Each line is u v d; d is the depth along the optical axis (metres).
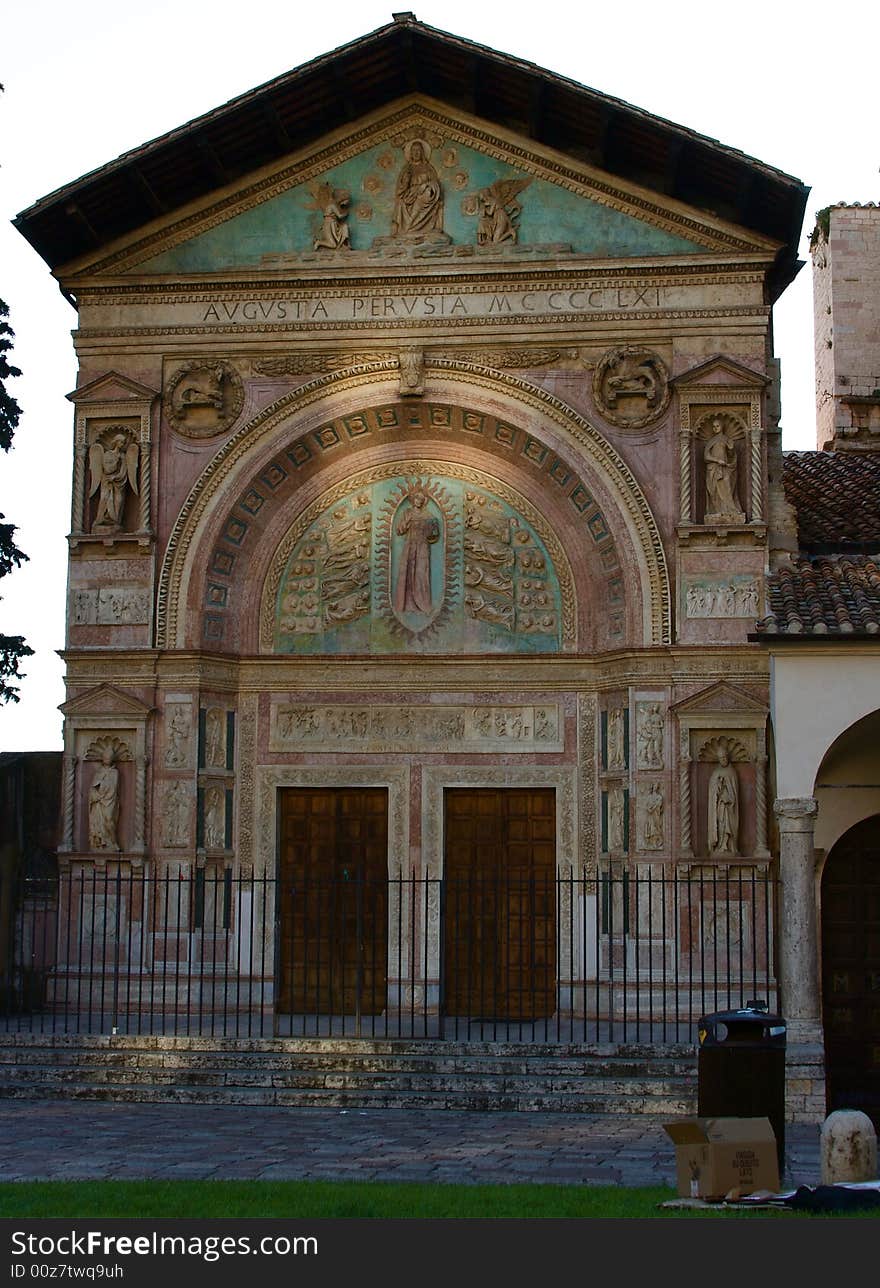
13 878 27.89
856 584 25.61
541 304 27.91
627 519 27.20
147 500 27.95
